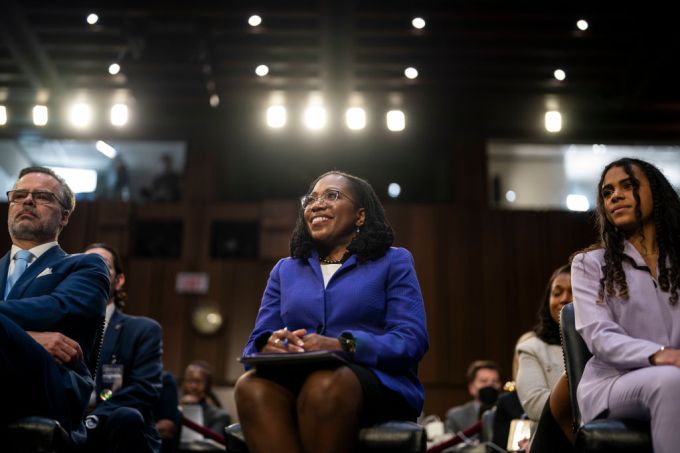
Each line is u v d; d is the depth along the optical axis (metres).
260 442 1.85
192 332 7.06
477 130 7.67
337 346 1.95
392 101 7.17
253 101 7.23
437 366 6.95
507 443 3.19
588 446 1.80
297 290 2.20
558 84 6.89
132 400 3.02
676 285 2.03
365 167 8.00
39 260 2.47
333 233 2.29
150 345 3.23
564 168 8.39
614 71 6.69
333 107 7.26
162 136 7.75
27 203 2.51
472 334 7.04
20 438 2.01
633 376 1.85
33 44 6.42
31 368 2.11
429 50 6.48
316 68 6.75
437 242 7.30
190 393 5.07
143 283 7.19
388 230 2.31
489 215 7.37
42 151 8.29
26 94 7.19
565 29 6.20
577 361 2.12
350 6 5.96
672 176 8.30
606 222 2.20
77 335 2.33
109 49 6.48
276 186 7.93
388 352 1.97
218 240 7.57
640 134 7.68
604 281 2.09
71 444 2.17
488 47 6.43
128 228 7.28
